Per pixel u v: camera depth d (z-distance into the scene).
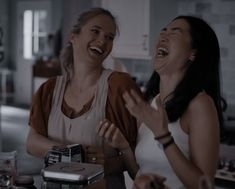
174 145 1.35
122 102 1.68
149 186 1.20
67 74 1.84
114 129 1.58
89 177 1.30
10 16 9.30
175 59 1.49
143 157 1.55
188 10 3.94
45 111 1.81
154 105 1.60
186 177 1.34
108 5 3.97
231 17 3.78
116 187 1.50
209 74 1.48
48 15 8.52
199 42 1.48
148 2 3.68
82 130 1.70
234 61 3.78
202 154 1.36
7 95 9.24
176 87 1.48
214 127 1.39
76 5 4.39
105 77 1.73
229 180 3.13
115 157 1.62
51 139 1.78
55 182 1.31
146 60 4.20
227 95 3.82
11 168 1.50
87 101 1.74
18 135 6.08
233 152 3.12
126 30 3.87
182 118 1.45
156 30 3.75
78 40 1.73
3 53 9.33
